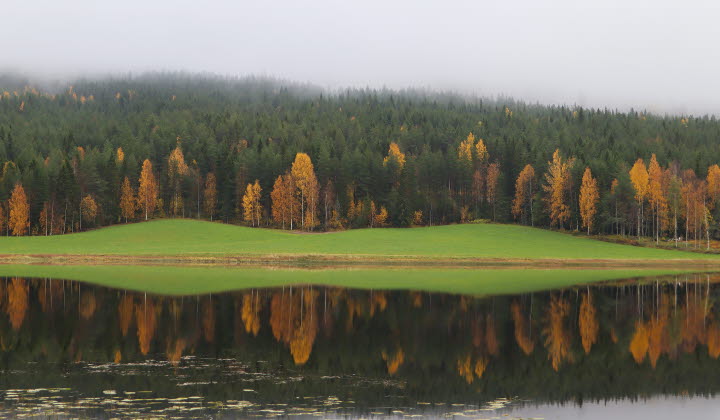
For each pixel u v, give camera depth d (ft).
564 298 176.86
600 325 135.33
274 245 333.83
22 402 73.10
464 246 345.72
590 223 398.01
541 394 82.28
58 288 186.29
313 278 224.33
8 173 419.54
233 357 99.96
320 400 76.33
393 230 412.57
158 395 76.95
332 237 369.09
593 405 77.71
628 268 292.61
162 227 403.34
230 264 282.97
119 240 362.74
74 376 86.33
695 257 329.11
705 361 102.78
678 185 384.06
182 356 100.42
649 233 413.59
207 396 76.84
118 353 101.91
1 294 171.63
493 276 239.50
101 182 436.76
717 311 157.17
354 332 122.72
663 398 81.46
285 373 89.81
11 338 113.39
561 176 431.02
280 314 142.92
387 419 69.10
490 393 81.71
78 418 66.95
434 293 182.70
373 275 238.68
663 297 183.93
